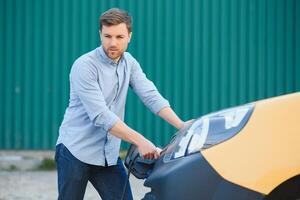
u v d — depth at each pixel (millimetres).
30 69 13984
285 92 14109
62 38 13930
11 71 13984
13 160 13031
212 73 14047
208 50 14039
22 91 14008
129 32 5801
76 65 5859
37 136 14039
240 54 14047
